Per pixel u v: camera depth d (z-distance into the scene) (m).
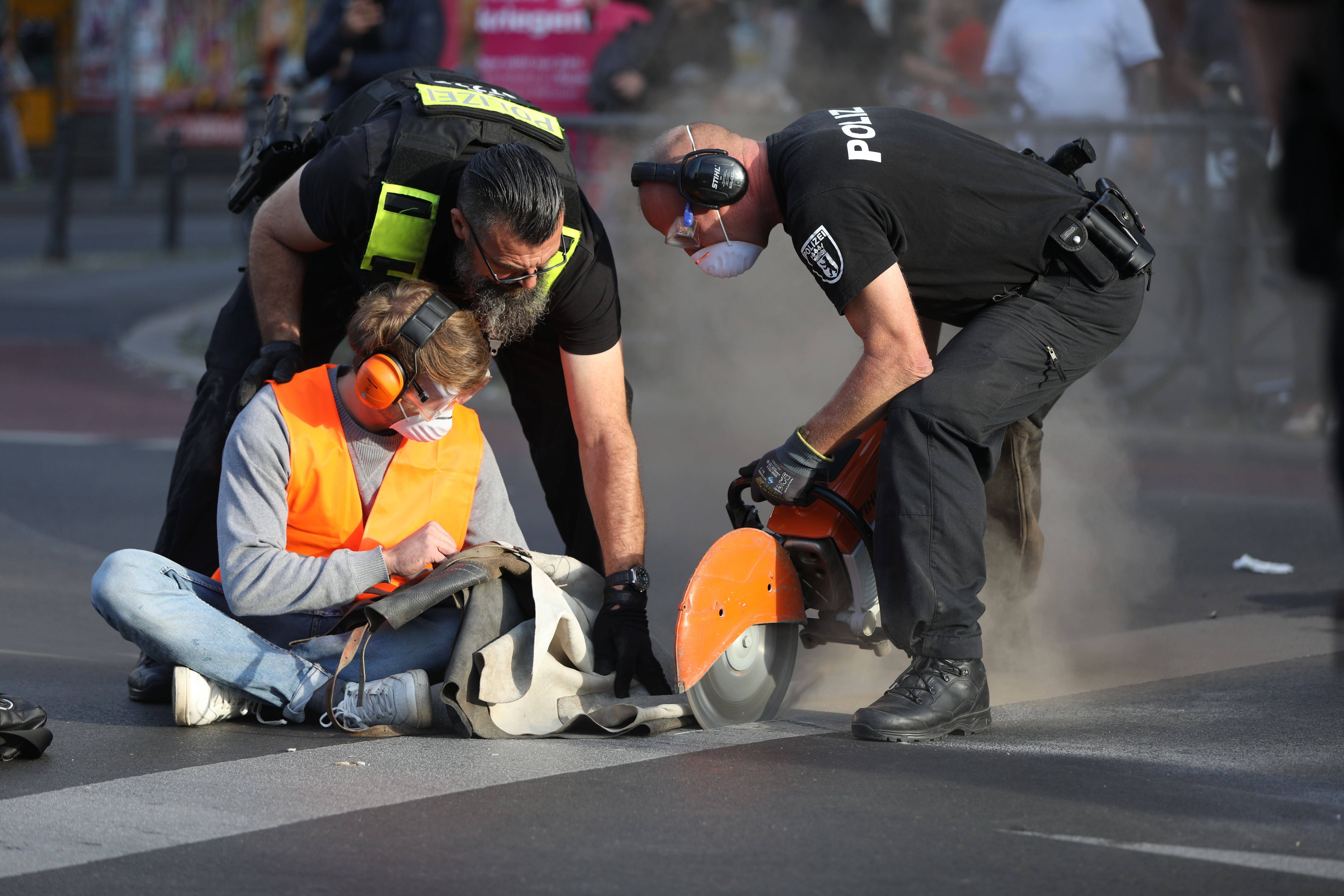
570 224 12.26
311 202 12.70
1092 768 11.14
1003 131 31.75
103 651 15.72
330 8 31.56
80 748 11.67
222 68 93.62
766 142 12.53
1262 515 23.27
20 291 51.72
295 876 8.87
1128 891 8.68
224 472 12.33
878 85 35.09
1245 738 12.01
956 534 11.93
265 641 12.37
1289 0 6.00
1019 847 9.37
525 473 27.02
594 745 11.80
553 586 12.33
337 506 12.35
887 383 11.93
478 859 9.14
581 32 36.88
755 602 12.23
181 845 9.38
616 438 13.02
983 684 12.20
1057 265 12.38
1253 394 31.91
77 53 93.88
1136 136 31.20
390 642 12.47
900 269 12.06
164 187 88.31
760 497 12.55
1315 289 6.40
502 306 12.01
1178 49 32.78
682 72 34.66
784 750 11.65
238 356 13.92
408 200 12.10
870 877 8.88
